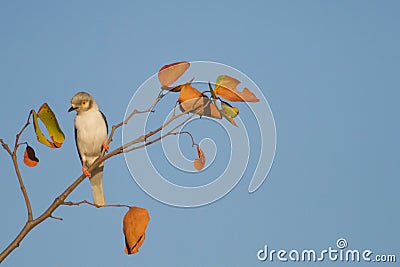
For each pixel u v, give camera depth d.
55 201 6.15
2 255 5.70
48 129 5.84
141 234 6.00
